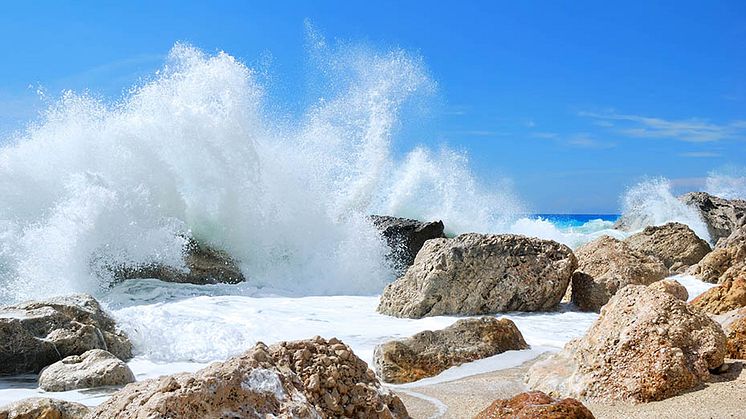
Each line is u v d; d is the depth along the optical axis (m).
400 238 14.52
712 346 4.87
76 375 5.72
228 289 11.80
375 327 8.70
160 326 7.71
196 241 12.94
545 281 10.07
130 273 11.75
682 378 4.64
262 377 3.45
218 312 9.38
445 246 10.24
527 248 10.27
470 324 6.71
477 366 6.21
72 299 7.32
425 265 10.09
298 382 3.85
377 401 4.17
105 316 7.25
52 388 5.65
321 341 4.40
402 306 9.84
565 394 4.95
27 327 6.49
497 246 10.15
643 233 15.04
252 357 3.80
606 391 4.72
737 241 13.64
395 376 5.84
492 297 9.98
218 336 7.53
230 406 3.31
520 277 10.05
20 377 6.23
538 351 6.80
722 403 4.25
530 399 3.94
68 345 6.51
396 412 4.30
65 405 4.43
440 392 5.33
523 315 9.80
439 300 9.87
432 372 6.02
